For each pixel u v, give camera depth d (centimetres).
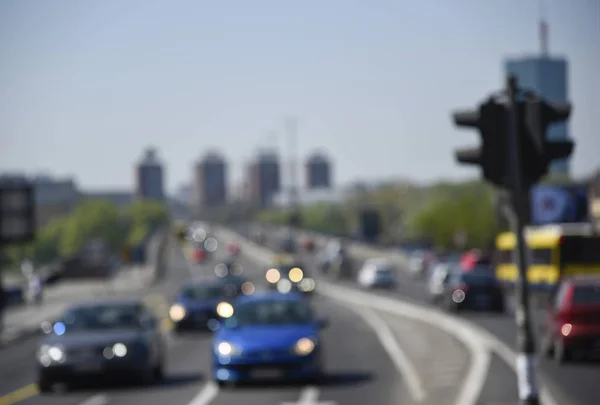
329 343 8106
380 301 14625
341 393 4959
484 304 11138
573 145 2947
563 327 5872
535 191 16150
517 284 3089
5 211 11912
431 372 5853
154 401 4856
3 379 6525
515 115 2952
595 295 5894
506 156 2956
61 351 5344
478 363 6225
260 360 5134
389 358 6800
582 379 5197
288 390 5103
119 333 5488
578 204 15962
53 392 5416
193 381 5709
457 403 4481
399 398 4738
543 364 5925
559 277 11594
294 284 16350
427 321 10350
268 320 5428
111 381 5731
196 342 8706
